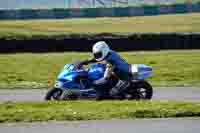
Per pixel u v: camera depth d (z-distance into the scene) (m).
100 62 38.41
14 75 63.81
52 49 85.69
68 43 85.75
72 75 35.78
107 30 130.12
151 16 157.88
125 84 36.25
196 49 87.56
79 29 133.50
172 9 160.88
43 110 27.98
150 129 24.30
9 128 24.56
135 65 36.78
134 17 156.88
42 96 43.50
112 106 29.22
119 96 36.41
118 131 23.92
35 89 49.78
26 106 29.59
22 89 49.88
